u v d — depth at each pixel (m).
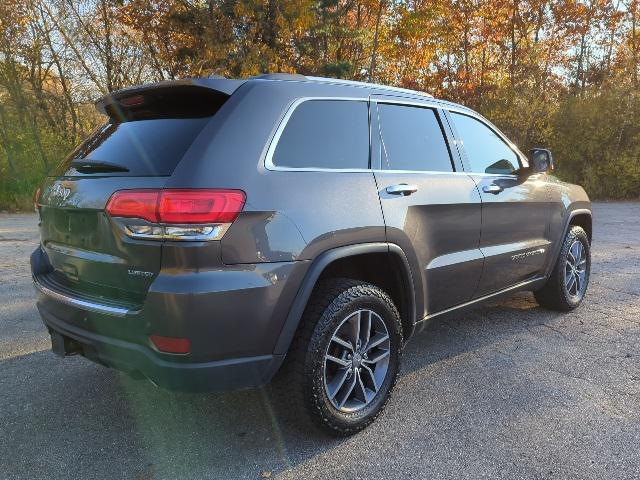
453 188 3.52
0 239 8.89
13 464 2.59
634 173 18.11
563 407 3.14
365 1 21.31
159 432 2.90
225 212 2.30
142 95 2.89
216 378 2.39
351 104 3.09
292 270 2.50
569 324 4.64
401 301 3.22
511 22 24.33
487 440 2.79
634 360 3.83
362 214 2.83
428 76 26.59
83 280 2.71
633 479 2.45
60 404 3.20
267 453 2.70
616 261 7.26
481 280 3.82
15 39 15.66
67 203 2.71
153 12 19.52
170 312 2.25
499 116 19.88
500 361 3.83
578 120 19.03
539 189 4.42
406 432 2.88
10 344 4.13
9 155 14.55
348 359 2.83
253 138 2.54
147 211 2.29
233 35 19.11
